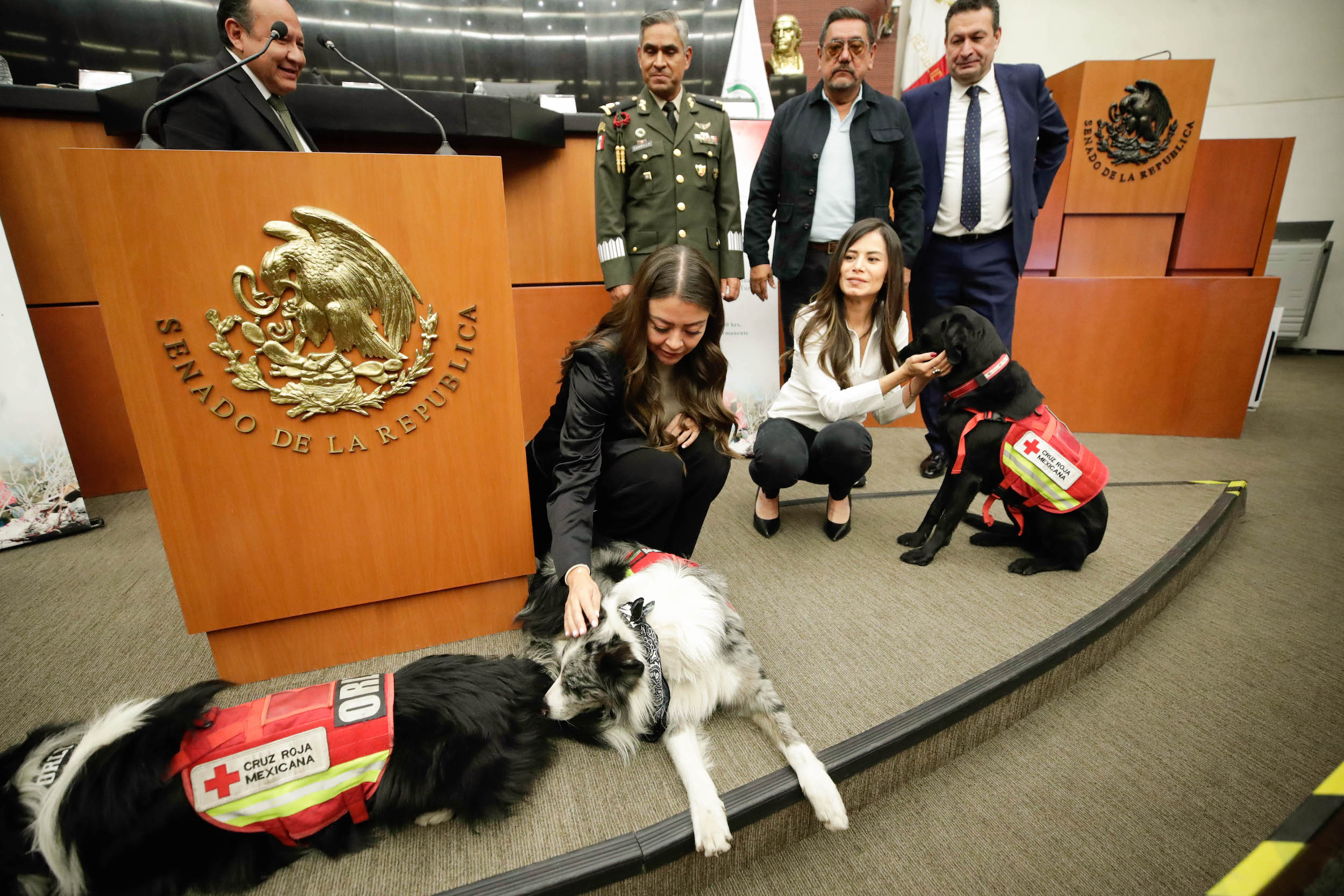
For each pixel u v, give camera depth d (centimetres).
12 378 223
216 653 140
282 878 104
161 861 94
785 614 181
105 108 237
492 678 122
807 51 537
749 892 118
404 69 429
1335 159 636
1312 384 532
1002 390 197
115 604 189
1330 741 152
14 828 92
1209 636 193
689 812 115
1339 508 276
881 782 136
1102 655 179
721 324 157
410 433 137
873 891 118
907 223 269
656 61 249
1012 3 650
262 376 123
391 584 147
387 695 109
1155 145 331
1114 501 261
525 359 308
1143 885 119
